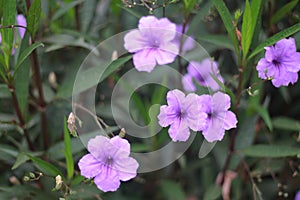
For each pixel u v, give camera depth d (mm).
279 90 845
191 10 706
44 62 857
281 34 627
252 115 765
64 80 821
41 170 693
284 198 835
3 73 686
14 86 706
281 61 649
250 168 815
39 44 652
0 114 783
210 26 851
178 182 833
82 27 836
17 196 731
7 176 802
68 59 867
